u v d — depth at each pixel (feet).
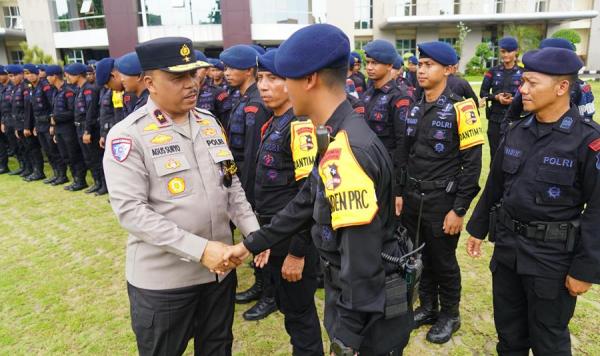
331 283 5.06
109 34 57.06
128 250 6.19
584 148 5.76
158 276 5.93
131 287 6.12
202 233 6.07
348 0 58.13
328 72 4.51
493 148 19.93
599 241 5.72
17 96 23.06
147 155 5.73
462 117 8.12
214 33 57.36
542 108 6.03
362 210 4.17
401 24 87.10
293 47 4.47
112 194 5.61
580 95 11.96
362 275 4.27
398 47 92.17
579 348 8.34
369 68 12.34
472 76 84.79
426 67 8.43
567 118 5.99
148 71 5.69
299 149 7.14
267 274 10.00
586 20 92.12
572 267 5.92
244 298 10.77
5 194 20.76
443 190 8.41
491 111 19.79
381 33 91.30
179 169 5.88
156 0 56.75
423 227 8.75
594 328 8.93
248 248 5.72
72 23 61.62
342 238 4.36
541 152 6.10
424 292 9.25
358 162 4.29
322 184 4.57
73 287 11.66
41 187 22.04
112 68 15.49
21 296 11.20
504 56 18.98
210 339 6.69
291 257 6.88
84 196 20.17
